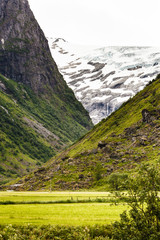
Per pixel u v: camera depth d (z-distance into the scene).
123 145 193.88
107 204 72.25
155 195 36.75
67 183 164.62
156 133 188.62
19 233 46.94
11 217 56.03
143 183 37.31
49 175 190.38
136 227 36.47
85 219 52.25
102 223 48.78
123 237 37.44
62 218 53.97
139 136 195.50
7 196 101.12
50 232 47.00
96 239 44.16
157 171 37.03
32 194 112.62
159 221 36.50
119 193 38.19
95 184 155.88
